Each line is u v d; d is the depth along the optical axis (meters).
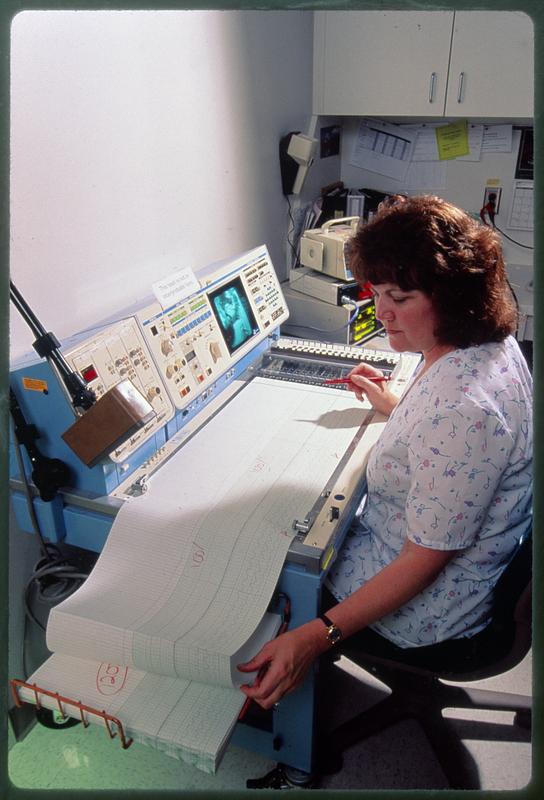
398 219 1.02
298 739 1.29
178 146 1.67
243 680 0.96
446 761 1.41
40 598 1.34
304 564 1.05
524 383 1.09
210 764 0.87
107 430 1.09
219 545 1.09
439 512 0.98
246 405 1.54
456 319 1.03
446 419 0.98
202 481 1.24
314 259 2.16
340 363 1.72
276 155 2.19
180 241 1.76
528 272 2.45
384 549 1.23
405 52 2.12
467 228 1.04
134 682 0.97
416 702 1.45
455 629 1.16
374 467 1.17
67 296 1.41
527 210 2.43
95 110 1.38
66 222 1.37
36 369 1.12
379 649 1.21
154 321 1.37
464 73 2.06
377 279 1.06
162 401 1.35
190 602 1.02
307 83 2.28
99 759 1.46
